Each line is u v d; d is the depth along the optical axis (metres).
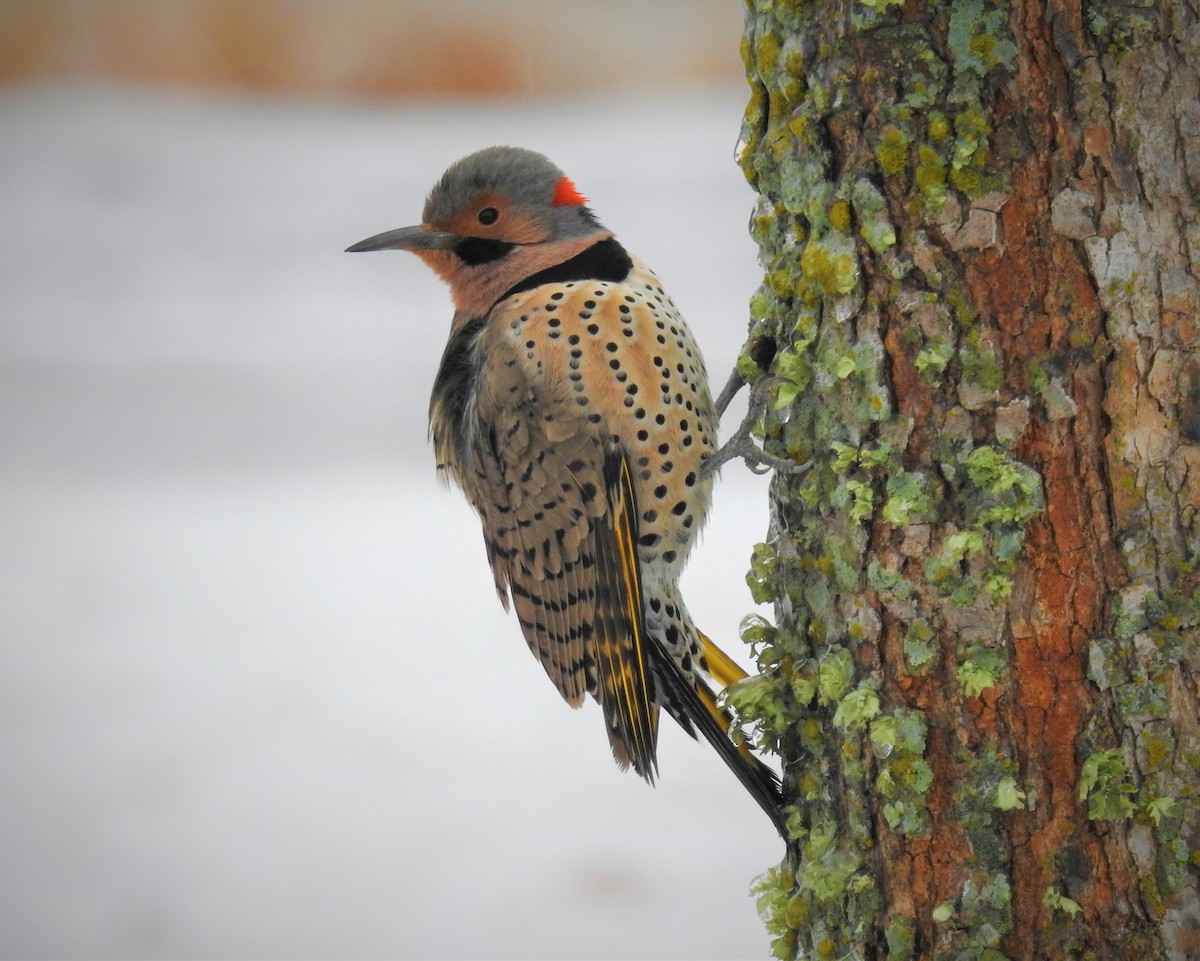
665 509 7.41
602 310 7.36
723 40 27.72
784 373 6.02
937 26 5.46
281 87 28.72
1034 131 5.41
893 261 5.59
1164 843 5.44
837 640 5.92
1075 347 5.43
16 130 28.72
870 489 5.74
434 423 8.42
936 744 5.67
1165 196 5.34
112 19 29.38
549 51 27.75
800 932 6.22
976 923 5.62
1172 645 5.42
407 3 27.98
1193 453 5.39
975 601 5.57
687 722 7.52
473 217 7.95
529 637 7.88
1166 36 5.30
